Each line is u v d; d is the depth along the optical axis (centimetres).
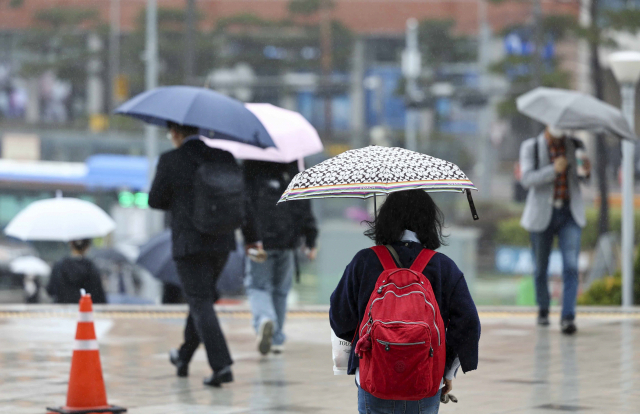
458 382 2034
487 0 13588
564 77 11881
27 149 10244
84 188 8781
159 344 2575
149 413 1730
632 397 1872
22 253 7850
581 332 2800
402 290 1090
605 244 6172
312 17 17375
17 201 8788
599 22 10494
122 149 10238
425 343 1056
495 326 2930
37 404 1794
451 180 1127
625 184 3562
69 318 3039
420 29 15950
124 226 8612
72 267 3341
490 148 15538
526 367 2219
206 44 15275
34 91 18312
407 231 1154
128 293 6638
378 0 18712
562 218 2750
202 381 2045
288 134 2334
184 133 2023
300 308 3366
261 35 16500
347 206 10494
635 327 2909
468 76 16550
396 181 1112
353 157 1172
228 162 1991
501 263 10806
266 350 2311
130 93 16025
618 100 14300
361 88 18525
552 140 2739
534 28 11700
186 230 1967
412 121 15038
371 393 1083
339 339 1174
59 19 16500
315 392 1942
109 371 2167
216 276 2017
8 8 18262
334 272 6688
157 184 1973
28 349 2458
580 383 2023
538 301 2902
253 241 2158
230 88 14412
